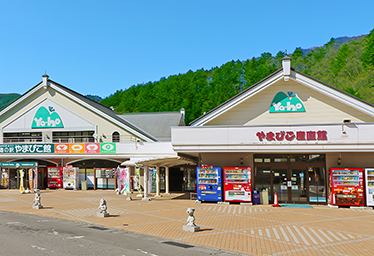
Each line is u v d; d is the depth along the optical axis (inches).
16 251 371.6
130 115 1742.1
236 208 775.1
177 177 1215.6
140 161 898.7
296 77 863.1
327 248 407.8
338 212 720.3
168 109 3031.5
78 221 590.2
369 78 3683.6
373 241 446.3
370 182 780.6
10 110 1380.4
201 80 3462.1
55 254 358.9
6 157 1289.4
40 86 1341.0
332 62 4633.4
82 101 1304.1
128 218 618.8
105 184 1257.4
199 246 411.8
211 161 901.2
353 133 772.6
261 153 888.3
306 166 863.7
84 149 1230.3
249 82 3262.8
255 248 404.8
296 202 859.4
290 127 801.6
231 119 908.6
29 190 1152.8
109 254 361.7
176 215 657.6
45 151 1256.8
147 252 375.2
